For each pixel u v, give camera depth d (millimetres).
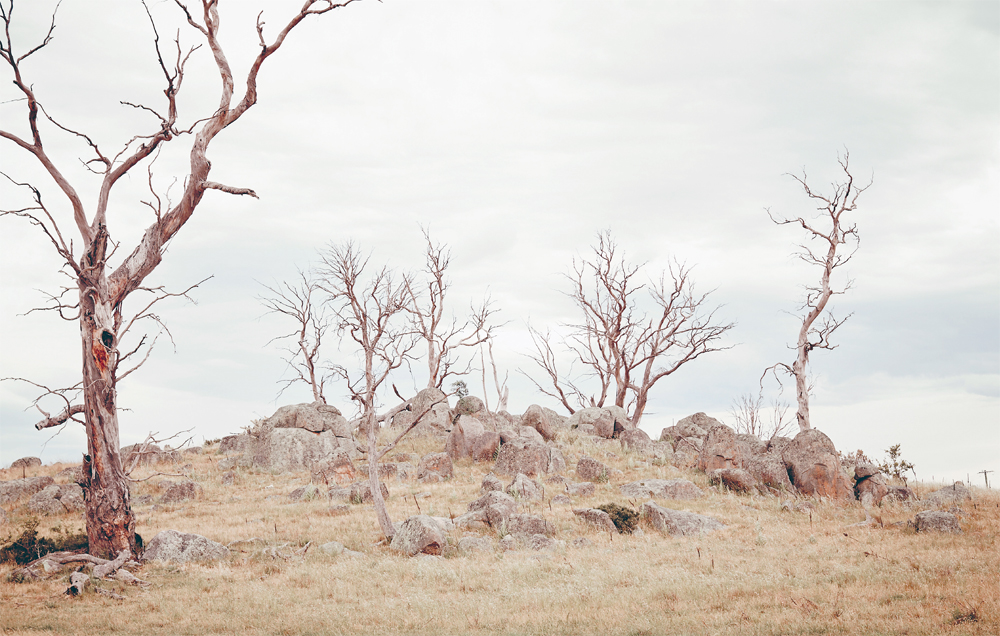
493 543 24828
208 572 21188
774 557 21781
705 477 37469
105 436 22656
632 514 28125
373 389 26734
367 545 24844
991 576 17484
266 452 44000
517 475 33781
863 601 15867
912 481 38812
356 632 15328
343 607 17406
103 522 22469
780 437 39250
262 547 24344
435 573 20641
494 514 27281
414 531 24297
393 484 37469
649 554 22984
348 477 38906
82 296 22859
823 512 30812
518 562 22000
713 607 16266
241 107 24922
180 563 22359
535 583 19516
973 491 33000
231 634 15305
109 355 22781
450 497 33281
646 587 18203
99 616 16734
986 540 22812
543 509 30328
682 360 58312
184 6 24172
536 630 14961
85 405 22766
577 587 18656
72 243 22281
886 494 32594
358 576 20547
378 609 17094
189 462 44625
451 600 17875
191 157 24016
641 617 15570
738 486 35125
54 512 32188
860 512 30312
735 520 29109
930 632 13281
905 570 18859
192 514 31297
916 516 25672
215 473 42281
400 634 15055
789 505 31609
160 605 17688
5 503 33812
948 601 15273
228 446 49656
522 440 39812
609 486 35750
